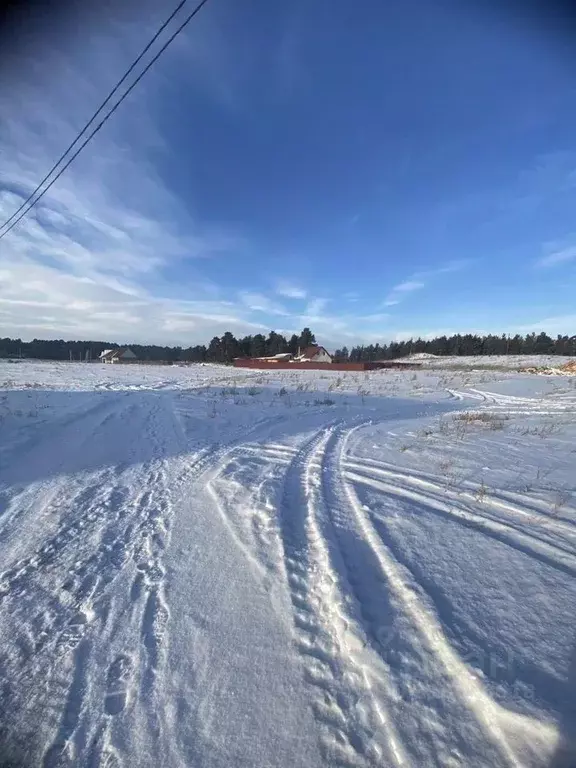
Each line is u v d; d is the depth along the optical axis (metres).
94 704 1.98
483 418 10.27
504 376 29.42
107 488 4.93
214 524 3.89
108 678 2.13
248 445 7.18
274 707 1.94
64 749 1.77
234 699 1.99
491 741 1.73
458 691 1.98
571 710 1.83
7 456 5.99
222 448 6.95
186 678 2.12
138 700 2.00
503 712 1.83
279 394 15.47
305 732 1.82
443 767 1.64
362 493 4.64
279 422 9.69
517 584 2.84
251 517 4.02
